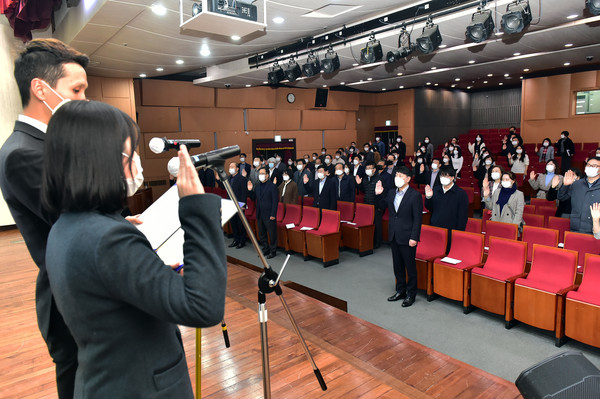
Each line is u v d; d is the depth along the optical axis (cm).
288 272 623
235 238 802
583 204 467
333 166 1047
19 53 108
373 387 245
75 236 73
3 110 730
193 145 115
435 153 1805
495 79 1697
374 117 1975
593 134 1434
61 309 75
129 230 76
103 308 73
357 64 1000
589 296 357
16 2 595
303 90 1595
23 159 97
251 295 442
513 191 535
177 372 83
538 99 1548
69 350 107
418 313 456
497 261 450
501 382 282
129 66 912
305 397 235
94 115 77
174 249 100
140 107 1243
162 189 1294
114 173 77
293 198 812
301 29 708
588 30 771
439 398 265
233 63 1060
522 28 536
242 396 236
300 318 386
